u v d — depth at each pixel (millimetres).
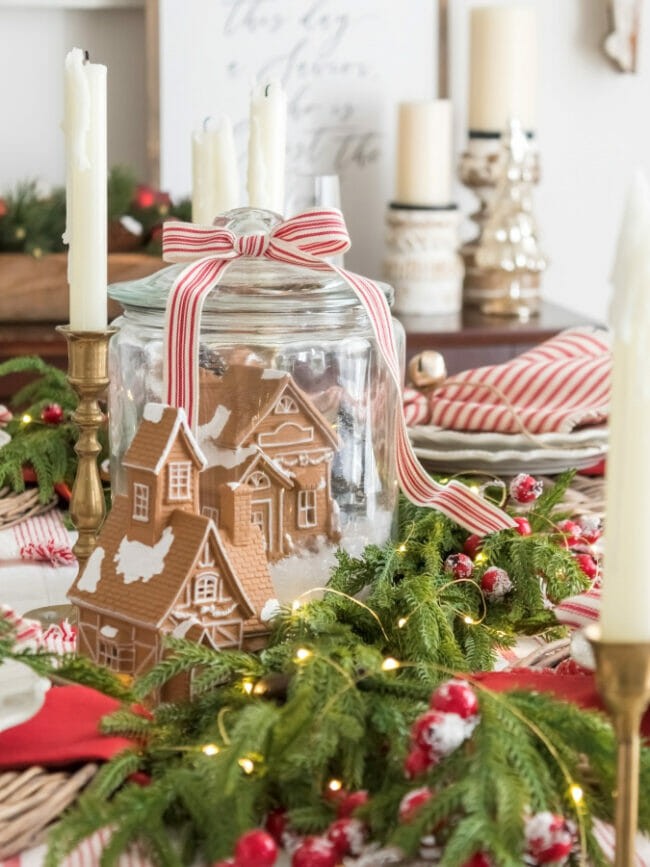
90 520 820
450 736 502
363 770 544
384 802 505
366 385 774
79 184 786
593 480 1154
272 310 748
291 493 741
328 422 757
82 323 799
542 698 550
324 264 756
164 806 506
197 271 739
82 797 501
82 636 690
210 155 1015
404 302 2104
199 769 520
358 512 780
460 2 2264
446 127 2096
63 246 1897
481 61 2113
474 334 1979
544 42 2326
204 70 2164
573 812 514
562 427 1111
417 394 1183
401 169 2107
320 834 513
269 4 2168
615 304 416
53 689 629
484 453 1074
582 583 794
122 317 829
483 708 525
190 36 2148
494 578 781
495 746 500
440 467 1104
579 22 2328
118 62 2191
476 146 2141
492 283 2111
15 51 2156
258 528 716
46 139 2197
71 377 806
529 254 2096
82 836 485
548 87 2348
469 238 2371
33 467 1094
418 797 488
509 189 2078
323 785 539
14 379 1791
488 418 1125
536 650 710
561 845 477
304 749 528
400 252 2100
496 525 811
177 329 726
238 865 464
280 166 926
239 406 730
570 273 2438
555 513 958
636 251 410
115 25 2178
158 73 2148
